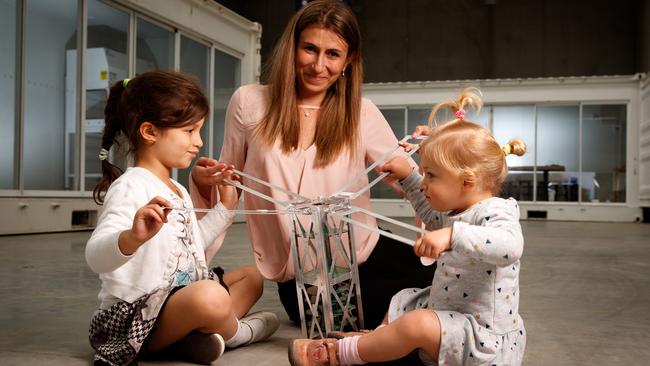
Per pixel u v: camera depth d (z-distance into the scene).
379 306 1.90
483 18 13.52
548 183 11.77
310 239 1.62
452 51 13.69
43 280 2.96
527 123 11.92
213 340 1.46
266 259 1.95
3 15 5.60
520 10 13.33
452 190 1.40
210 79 9.04
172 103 1.51
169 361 1.52
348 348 1.38
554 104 11.79
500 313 1.36
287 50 1.92
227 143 2.05
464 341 1.31
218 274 1.73
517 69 13.38
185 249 1.55
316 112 1.98
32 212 5.85
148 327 1.43
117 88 1.63
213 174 1.69
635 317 2.25
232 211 1.37
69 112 6.35
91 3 6.58
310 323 1.67
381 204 12.34
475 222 1.36
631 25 12.80
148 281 1.45
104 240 1.32
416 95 12.51
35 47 5.93
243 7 14.41
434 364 1.42
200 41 8.75
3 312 2.18
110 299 1.47
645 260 4.34
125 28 7.12
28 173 5.88
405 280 1.91
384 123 2.08
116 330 1.44
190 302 1.43
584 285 3.09
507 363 1.34
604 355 1.67
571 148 11.72
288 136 1.94
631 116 11.36
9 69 5.66
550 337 1.90
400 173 1.70
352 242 1.67
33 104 5.93
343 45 1.87
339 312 1.64
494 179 1.41
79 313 2.17
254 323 1.70
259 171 1.95
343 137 1.94
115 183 1.48
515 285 1.39
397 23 13.94
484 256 1.25
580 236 6.81
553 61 13.20
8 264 3.57
